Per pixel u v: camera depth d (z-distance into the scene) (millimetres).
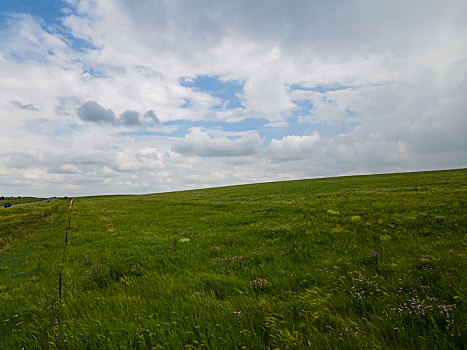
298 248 11773
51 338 5094
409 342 4039
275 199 36156
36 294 8328
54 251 15914
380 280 6527
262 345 4238
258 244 13344
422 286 5555
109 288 8336
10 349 4883
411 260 7828
